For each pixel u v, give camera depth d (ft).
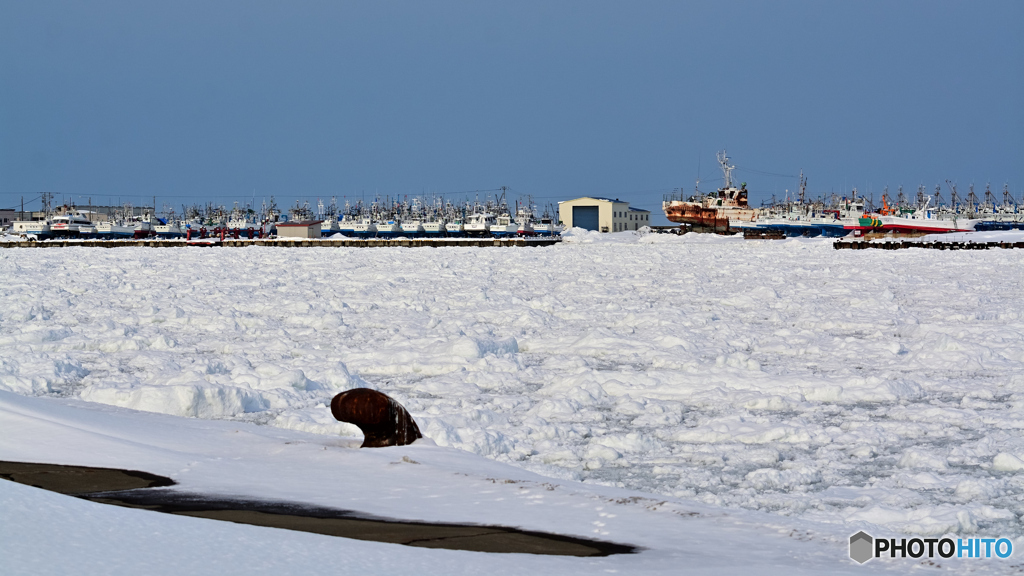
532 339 80.74
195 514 26.61
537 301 111.24
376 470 33.17
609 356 73.26
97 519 22.65
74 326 90.58
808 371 65.10
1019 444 42.55
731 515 27.81
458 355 70.74
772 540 25.13
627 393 57.36
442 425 44.16
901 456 41.27
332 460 34.76
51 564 18.52
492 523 26.37
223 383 58.29
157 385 51.65
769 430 45.73
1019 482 36.99
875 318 95.45
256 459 35.32
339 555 21.42
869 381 57.93
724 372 62.18
